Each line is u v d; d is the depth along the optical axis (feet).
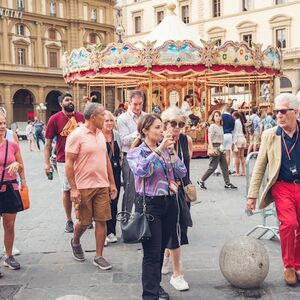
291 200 15.07
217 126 33.32
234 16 144.97
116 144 20.88
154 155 13.53
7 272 17.10
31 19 164.14
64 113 22.18
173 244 14.29
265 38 138.62
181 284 14.98
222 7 147.64
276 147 15.06
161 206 13.69
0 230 22.84
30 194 34.17
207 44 51.72
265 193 15.48
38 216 26.30
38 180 41.81
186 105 60.75
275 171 14.98
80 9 175.52
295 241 15.62
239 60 53.78
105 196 17.29
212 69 52.70
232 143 40.68
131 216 13.61
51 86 171.63
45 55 169.27
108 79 66.85
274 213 20.42
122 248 19.75
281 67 62.39
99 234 17.26
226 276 15.07
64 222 24.73
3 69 157.07
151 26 166.30
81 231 17.84
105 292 15.02
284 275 15.39
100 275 16.57
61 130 21.86
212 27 150.10
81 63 56.08
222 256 15.16
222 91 121.49
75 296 10.94
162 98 71.26
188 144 15.44
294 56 131.13
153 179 13.67
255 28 140.46
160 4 161.79
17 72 160.45
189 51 51.70
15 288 15.49
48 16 168.04
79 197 17.17
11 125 148.36
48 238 21.61
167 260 16.43
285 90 136.15
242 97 118.62
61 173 22.11
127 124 20.83
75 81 66.03
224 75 65.00
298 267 15.72
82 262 18.04
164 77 68.95
